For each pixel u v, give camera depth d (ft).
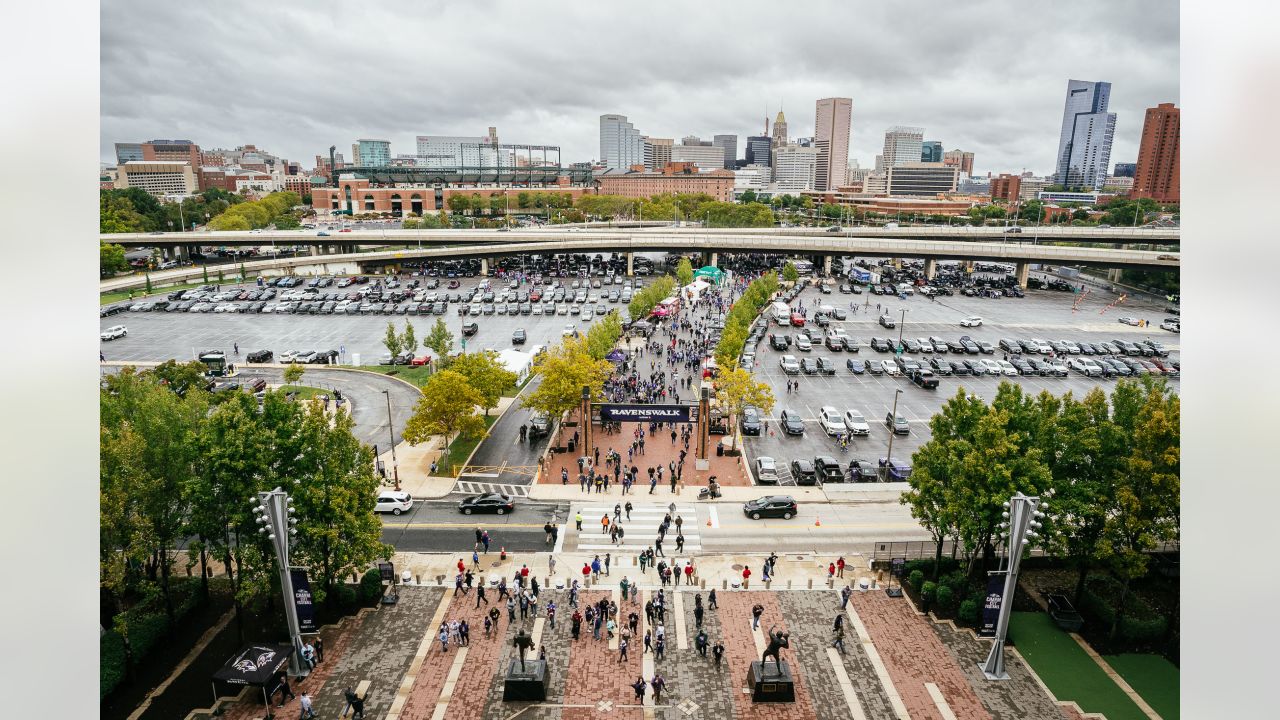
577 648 127.24
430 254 564.30
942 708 113.70
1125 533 125.18
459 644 127.85
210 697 114.73
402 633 131.34
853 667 123.34
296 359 307.58
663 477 198.29
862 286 528.63
